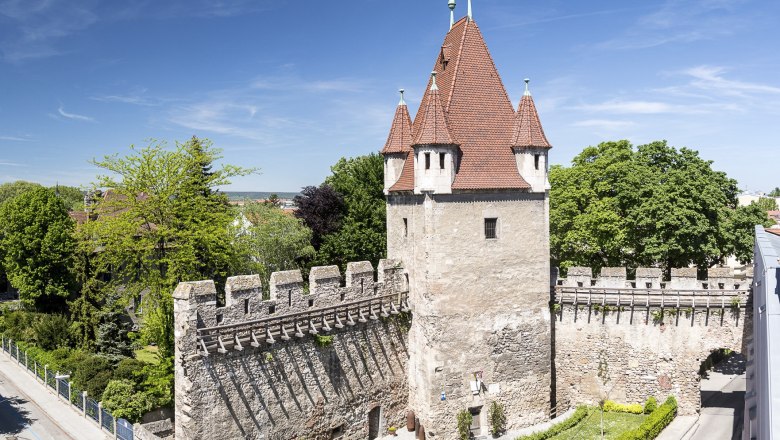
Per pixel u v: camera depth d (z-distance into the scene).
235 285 29.20
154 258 44.75
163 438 32.81
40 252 68.44
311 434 32.72
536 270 38.22
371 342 36.00
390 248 40.28
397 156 39.22
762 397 21.41
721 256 52.31
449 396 35.88
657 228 48.91
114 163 41.06
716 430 37.62
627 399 40.34
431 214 34.81
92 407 39.53
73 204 134.00
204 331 27.45
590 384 41.00
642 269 40.03
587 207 54.44
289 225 59.34
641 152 54.56
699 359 39.00
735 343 38.25
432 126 34.41
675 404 38.91
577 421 38.56
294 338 31.86
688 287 39.62
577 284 41.31
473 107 37.41
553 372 41.66
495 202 36.53
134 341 52.12
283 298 31.28
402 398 38.09
